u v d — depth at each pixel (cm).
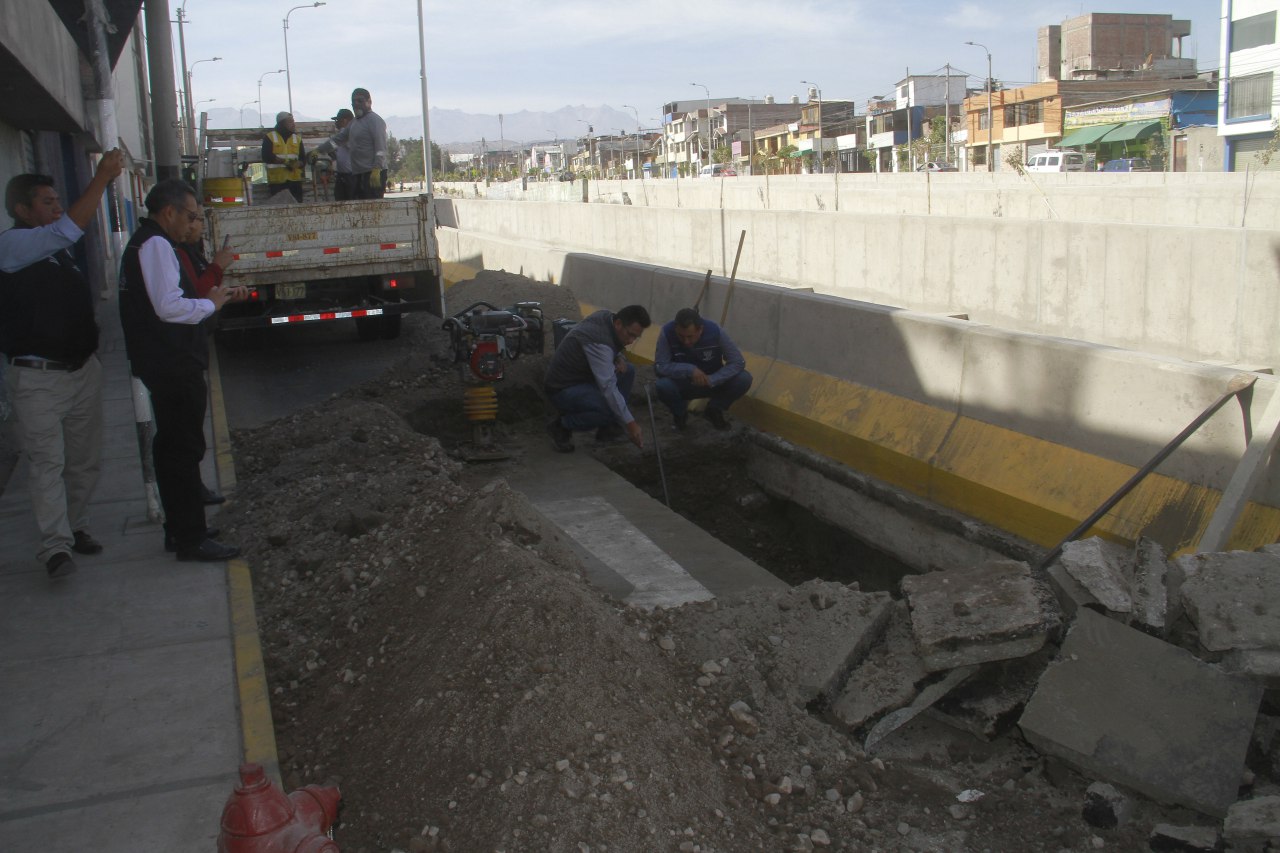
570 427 848
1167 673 382
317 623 501
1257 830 322
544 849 313
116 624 492
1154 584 421
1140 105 5719
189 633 481
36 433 520
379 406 826
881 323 766
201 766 378
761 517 852
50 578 539
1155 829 341
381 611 484
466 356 923
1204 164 4072
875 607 448
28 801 357
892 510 729
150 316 517
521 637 393
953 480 677
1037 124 6494
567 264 1406
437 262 1269
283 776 382
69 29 1204
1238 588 400
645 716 374
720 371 853
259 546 595
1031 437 641
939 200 2375
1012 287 1318
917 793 373
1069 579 429
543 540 523
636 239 2386
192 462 551
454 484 639
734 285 965
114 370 1136
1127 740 365
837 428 781
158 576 546
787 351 884
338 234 1224
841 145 9406
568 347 835
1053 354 627
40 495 526
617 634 416
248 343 1428
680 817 335
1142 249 1107
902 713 410
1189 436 548
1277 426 505
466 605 431
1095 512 550
